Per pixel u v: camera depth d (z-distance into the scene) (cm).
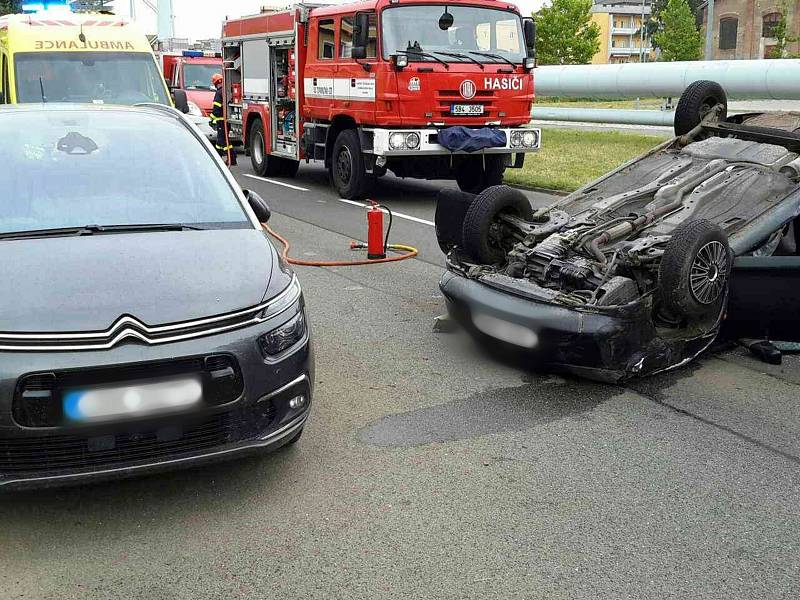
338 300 738
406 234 1052
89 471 345
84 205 448
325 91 1348
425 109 1201
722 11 6034
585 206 668
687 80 2097
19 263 385
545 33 5347
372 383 536
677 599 316
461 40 1228
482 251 625
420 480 408
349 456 433
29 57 1134
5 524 368
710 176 644
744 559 343
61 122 505
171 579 329
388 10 1188
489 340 555
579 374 525
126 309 354
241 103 1722
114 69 1162
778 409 498
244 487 400
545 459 431
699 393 523
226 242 425
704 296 524
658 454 438
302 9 1405
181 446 360
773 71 1903
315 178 1652
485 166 1345
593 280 540
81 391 339
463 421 478
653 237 552
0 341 338
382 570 335
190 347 354
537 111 2566
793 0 5509
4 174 458
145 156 490
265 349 372
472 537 358
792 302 550
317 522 370
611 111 2303
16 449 341
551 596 318
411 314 694
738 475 415
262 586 325
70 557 344
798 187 610
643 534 362
